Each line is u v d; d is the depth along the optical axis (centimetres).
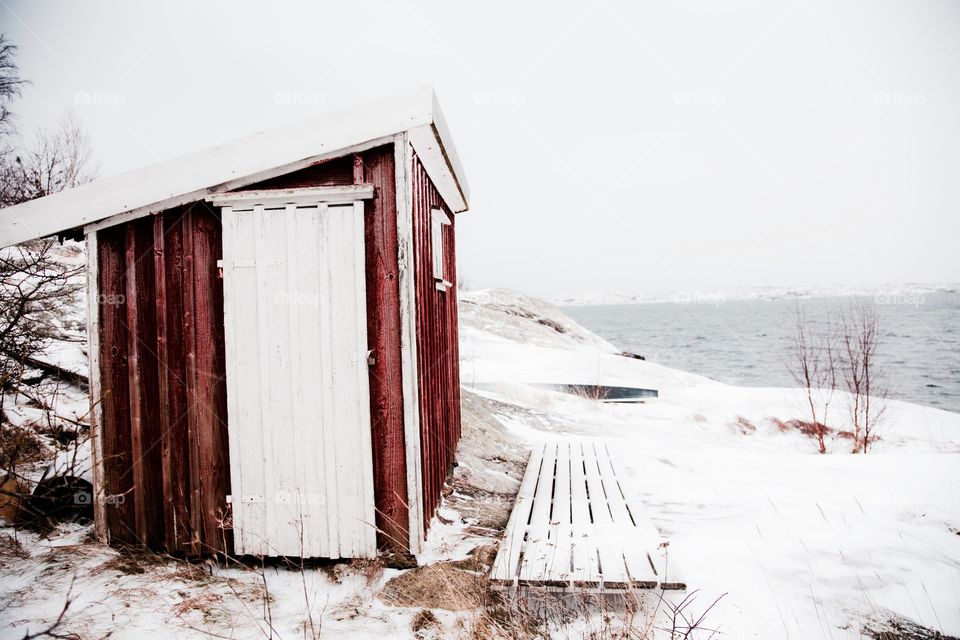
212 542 405
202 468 405
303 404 396
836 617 330
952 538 452
